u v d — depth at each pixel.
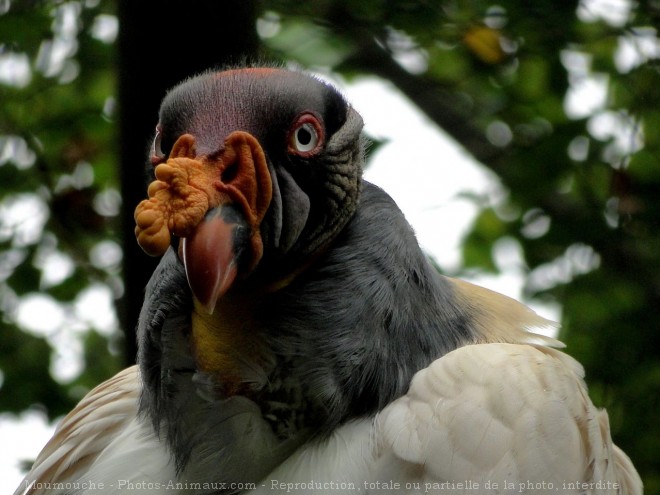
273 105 4.95
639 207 10.86
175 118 4.92
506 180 12.10
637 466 10.09
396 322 5.12
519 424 4.86
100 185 12.34
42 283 12.14
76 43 11.61
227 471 5.08
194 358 5.07
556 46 10.62
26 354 11.95
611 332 10.48
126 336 7.34
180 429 5.10
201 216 4.54
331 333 5.03
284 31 10.59
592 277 10.88
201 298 4.51
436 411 4.89
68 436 6.02
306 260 5.11
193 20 6.29
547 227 11.60
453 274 11.59
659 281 10.84
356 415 5.09
